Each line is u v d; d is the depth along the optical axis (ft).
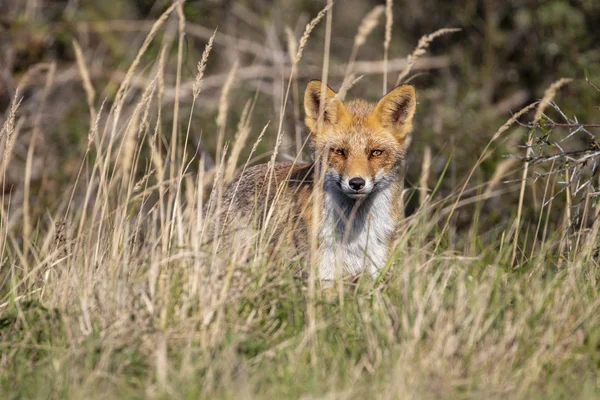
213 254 29.30
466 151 54.75
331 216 35.42
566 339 25.67
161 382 23.54
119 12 78.69
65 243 33.68
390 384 23.15
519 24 67.36
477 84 67.10
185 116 59.93
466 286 28.58
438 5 73.97
